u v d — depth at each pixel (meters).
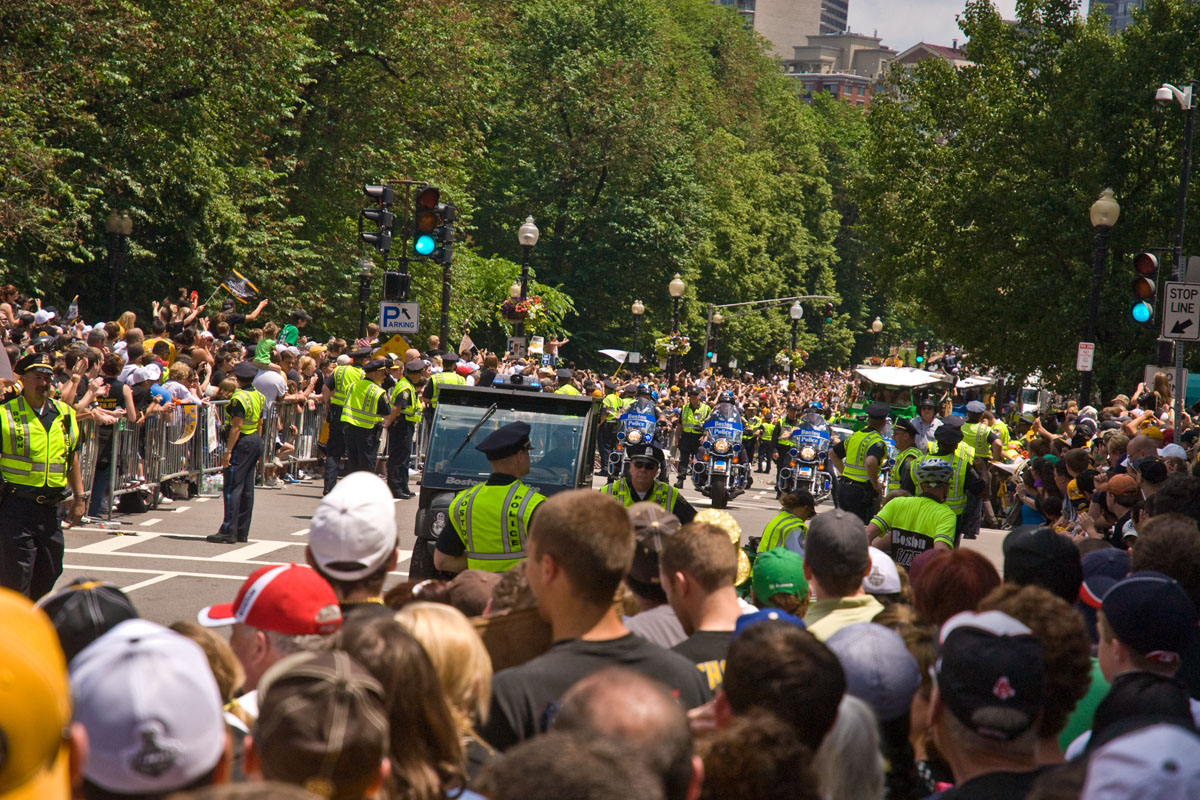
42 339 31.62
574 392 41.34
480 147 86.81
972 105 68.88
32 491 17.08
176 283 60.34
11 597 4.09
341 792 4.63
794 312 108.88
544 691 6.80
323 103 73.06
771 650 5.88
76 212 48.28
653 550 9.71
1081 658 6.73
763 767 4.80
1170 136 58.78
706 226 139.62
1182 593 7.32
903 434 21.94
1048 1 68.06
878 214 74.25
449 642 6.38
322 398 38.84
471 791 5.82
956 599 9.10
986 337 68.12
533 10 116.00
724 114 161.12
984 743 5.82
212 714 4.64
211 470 32.50
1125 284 59.19
